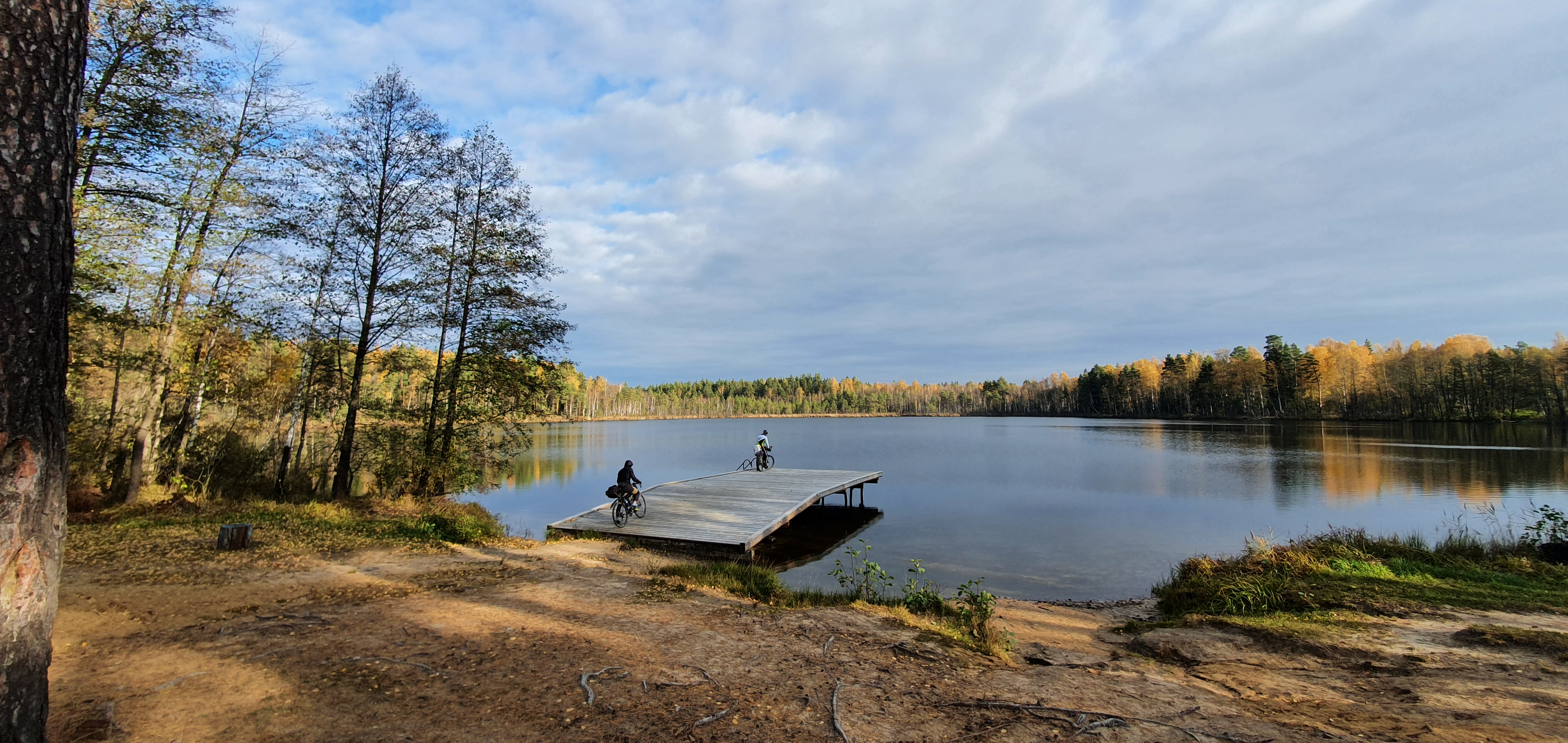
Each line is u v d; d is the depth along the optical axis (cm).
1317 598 793
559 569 906
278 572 793
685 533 1266
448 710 398
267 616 595
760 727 381
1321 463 3247
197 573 760
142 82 1145
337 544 980
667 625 619
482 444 1783
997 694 446
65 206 264
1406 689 468
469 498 2394
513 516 1972
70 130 268
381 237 1538
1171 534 1652
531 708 403
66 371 269
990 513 1991
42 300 253
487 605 675
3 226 238
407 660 488
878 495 2388
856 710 411
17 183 243
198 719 372
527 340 1731
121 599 630
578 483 2862
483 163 1727
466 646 530
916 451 4781
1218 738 367
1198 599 898
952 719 399
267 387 1859
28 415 248
